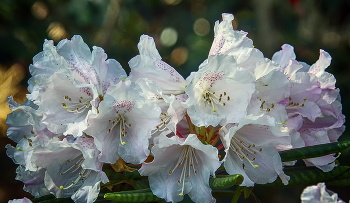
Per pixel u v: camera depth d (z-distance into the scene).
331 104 0.60
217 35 0.58
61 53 0.58
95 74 0.57
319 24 1.57
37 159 0.56
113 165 0.56
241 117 0.55
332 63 1.54
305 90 0.59
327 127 0.60
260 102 0.56
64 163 0.57
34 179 0.58
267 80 0.57
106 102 0.54
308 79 0.59
